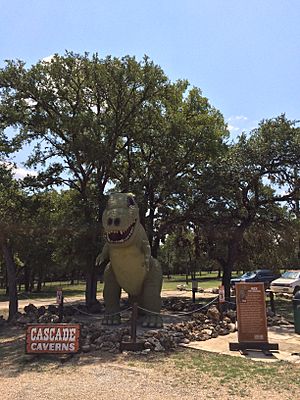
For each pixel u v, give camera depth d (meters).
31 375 7.80
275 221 21.55
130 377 7.48
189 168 20.78
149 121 19.05
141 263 11.86
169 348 9.83
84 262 18.80
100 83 18.23
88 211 18.14
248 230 22.69
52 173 19.34
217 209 19.75
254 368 8.13
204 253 23.28
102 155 17.11
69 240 18.78
